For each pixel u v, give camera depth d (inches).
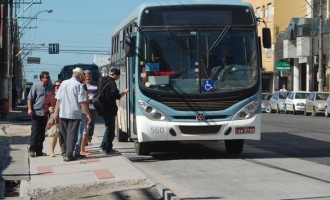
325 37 1882.4
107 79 559.8
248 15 532.1
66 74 1381.6
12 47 1884.8
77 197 364.2
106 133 565.6
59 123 530.6
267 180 419.5
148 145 573.3
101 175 434.0
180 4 526.3
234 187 392.2
